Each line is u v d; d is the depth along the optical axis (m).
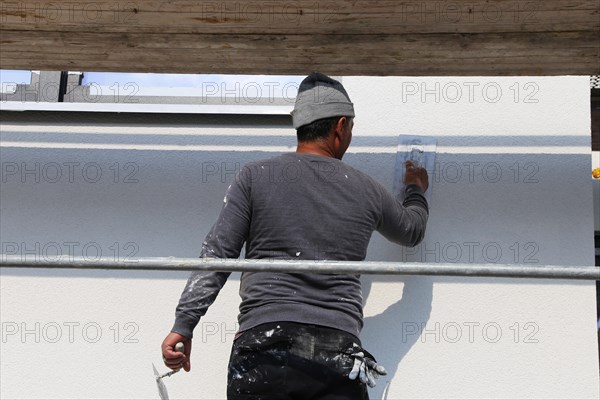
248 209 5.87
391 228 6.20
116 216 7.26
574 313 6.99
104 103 7.34
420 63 6.68
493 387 6.93
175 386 6.98
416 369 6.96
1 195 7.30
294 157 6.01
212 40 6.46
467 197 7.20
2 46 6.57
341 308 5.67
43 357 7.05
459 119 7.31
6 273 7.16
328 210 5.84
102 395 7.00
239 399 5.52
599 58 6.46
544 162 7.22
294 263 5.29
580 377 6.92
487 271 5.28
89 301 7.12
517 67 6.67
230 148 7.33
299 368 5.47
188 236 7.22
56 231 7.25
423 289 7.07
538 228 7.14
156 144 7.36
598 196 7.65
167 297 7.12
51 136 7.38
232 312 7.06
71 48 6.58
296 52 6.58
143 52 6.62
